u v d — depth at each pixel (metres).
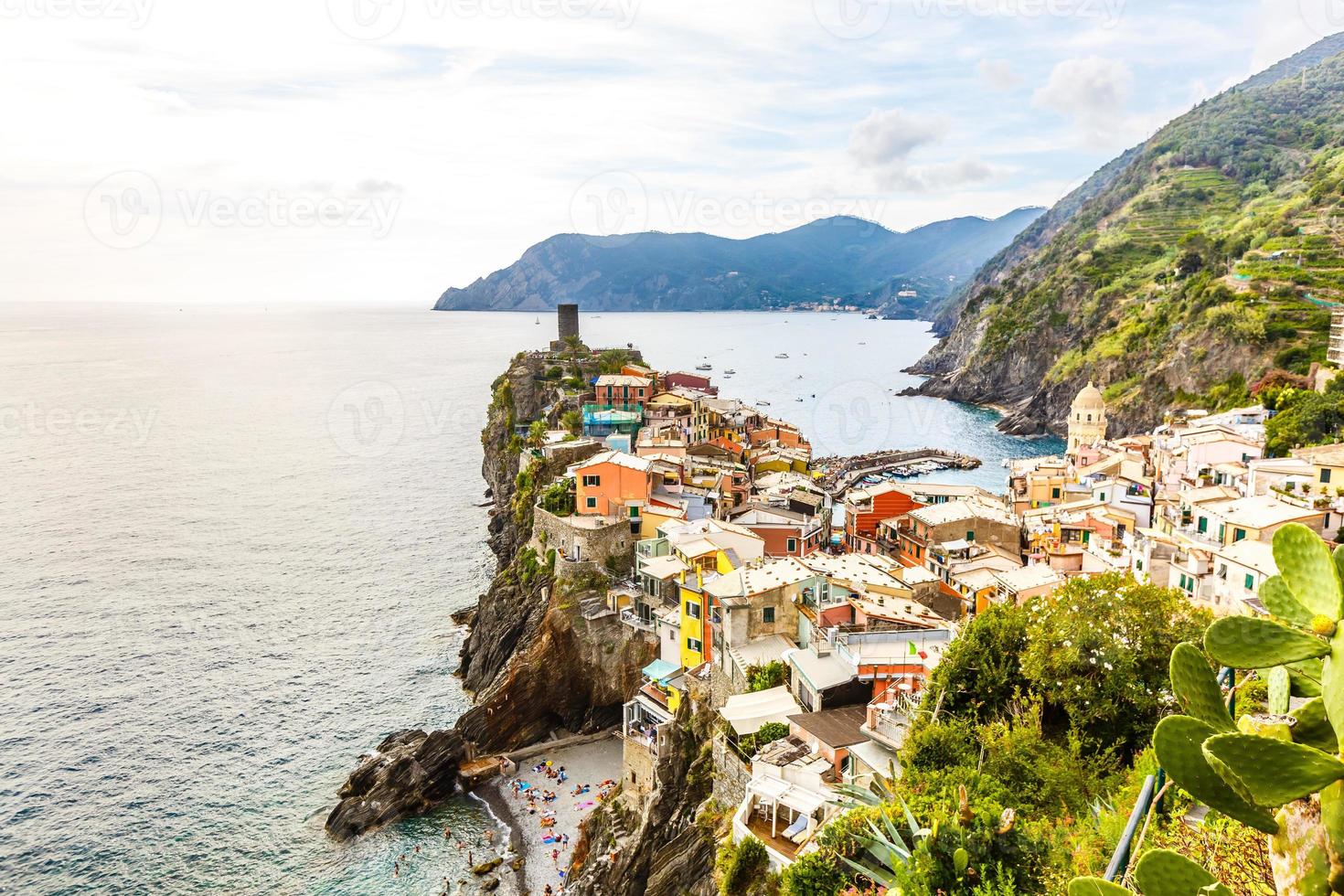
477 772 79.44
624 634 87.38
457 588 126.31
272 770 80.62
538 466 124.62
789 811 43.12
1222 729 9.17
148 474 199.75
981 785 32.84
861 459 199.62
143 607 117.56
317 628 111.69
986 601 78.38
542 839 71.88
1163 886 9.50
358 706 91.94
